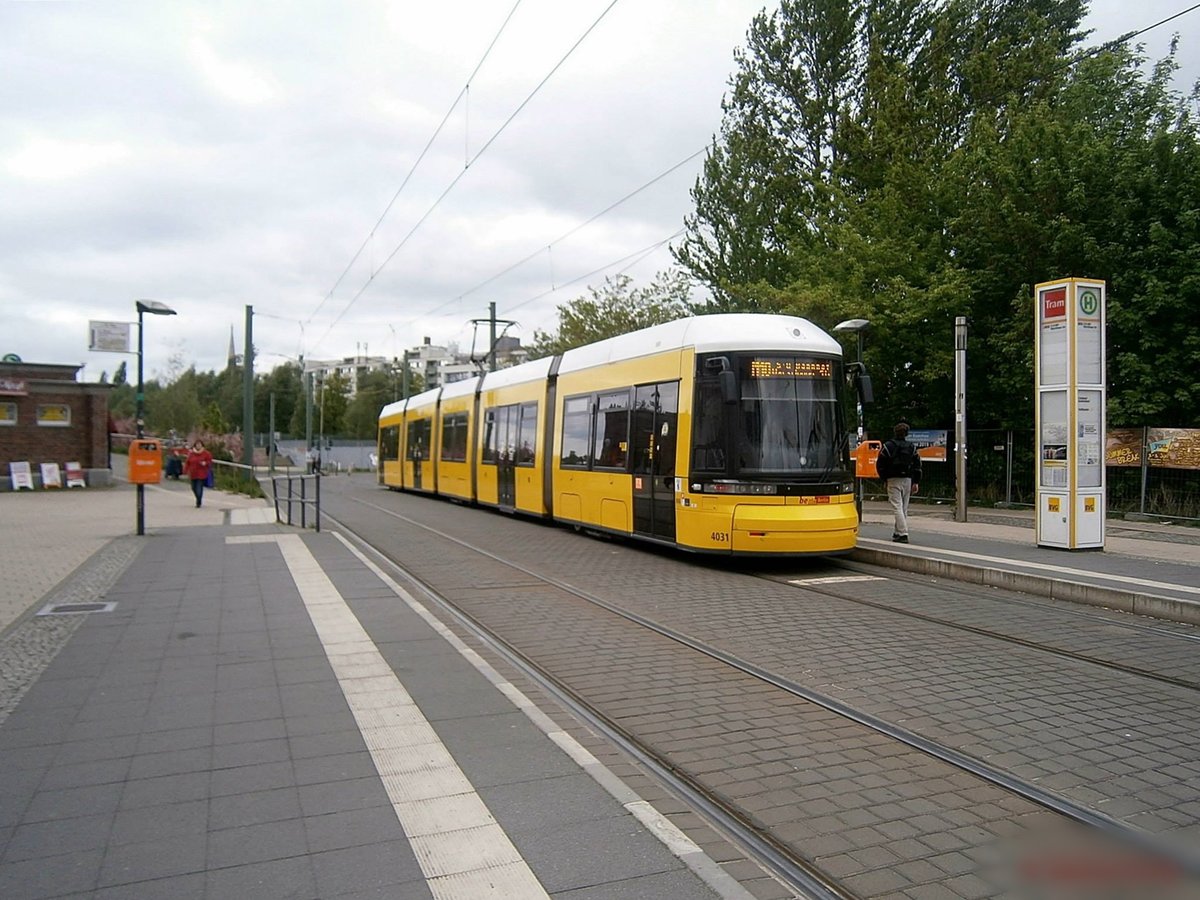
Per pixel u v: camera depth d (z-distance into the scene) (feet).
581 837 14.08
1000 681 23.31
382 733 19.03
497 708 20.84
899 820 14.97
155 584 37.76
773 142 94.38
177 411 199.82
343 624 29.91
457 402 89.86
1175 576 36.06
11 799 15.60
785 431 42.04
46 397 106.01
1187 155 63.72
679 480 44.29
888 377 80.48
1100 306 44.39
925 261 77.92
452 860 13.30
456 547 52.54
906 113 85.92
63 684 22.79
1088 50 76.69
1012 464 71.97
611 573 42.29
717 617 31.76
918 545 46.62
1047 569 38.01
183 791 15.94
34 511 76.07
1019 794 16.03
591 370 55.98
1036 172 69.26
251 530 59.62
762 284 79.30
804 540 40.86
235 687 22.53
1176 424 63.36
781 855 13.74
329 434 296.92
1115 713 20.63
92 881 12.69
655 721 20.21
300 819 14.75
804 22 92.68
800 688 22.67
